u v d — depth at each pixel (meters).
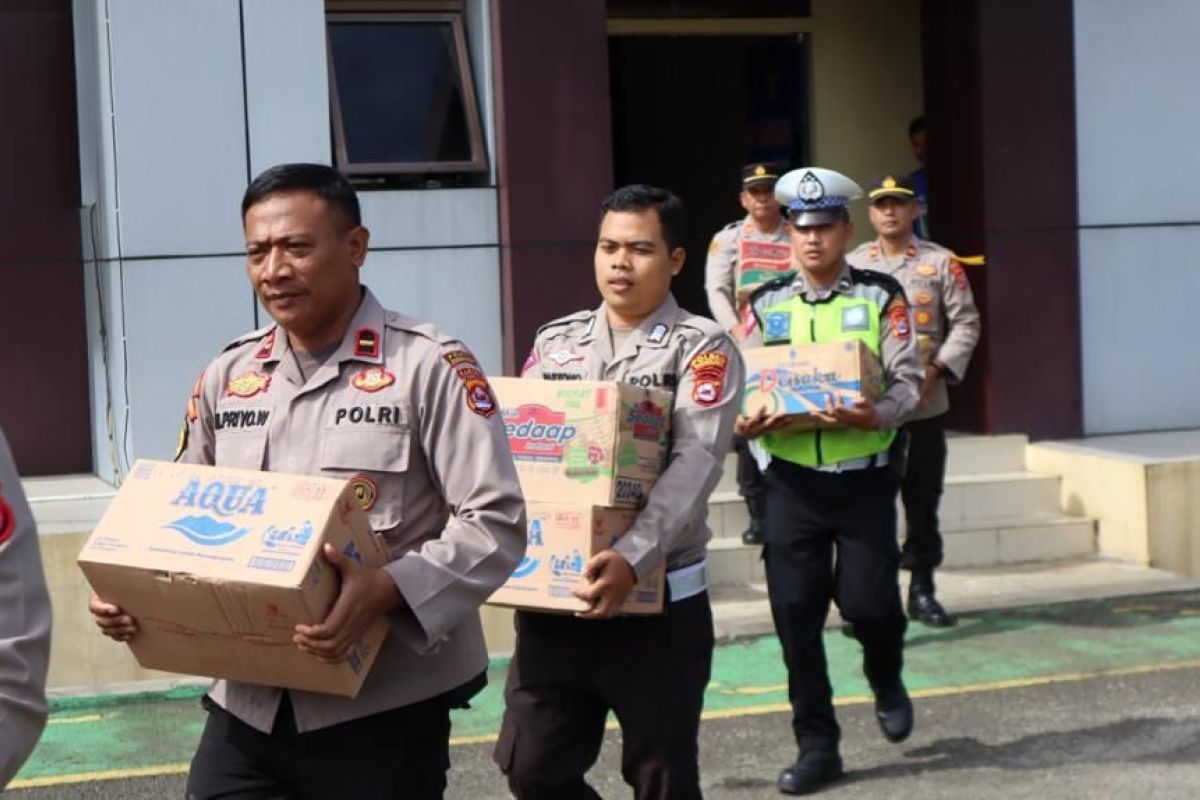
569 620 4.12
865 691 6.85
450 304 8.52
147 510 3.03
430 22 8.80
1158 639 7.55
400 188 8.60
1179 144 9.84
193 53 7.98
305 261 3.12
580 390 4.10
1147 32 9.74
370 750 3.13
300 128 8.16
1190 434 9.79
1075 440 9.65
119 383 8.12
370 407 3.15
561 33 8.57
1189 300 9.91
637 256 4.31
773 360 5.48
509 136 8.51
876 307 5.61
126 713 6.71
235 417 3.24
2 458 2.31
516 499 3.15
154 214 7.95
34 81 8.91
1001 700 6.66
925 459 7.78
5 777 2.22
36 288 8.95
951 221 9.86
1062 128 9.60
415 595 2.99
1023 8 9.53
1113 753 5.95
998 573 8.77
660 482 4.10
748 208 8.27
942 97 9.90
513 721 4.22
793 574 5.56
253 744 3.18
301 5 8.12
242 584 2.87
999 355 9.55
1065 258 9.64
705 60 11.18
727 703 6.71
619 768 5.98
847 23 10.79
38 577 2.31
